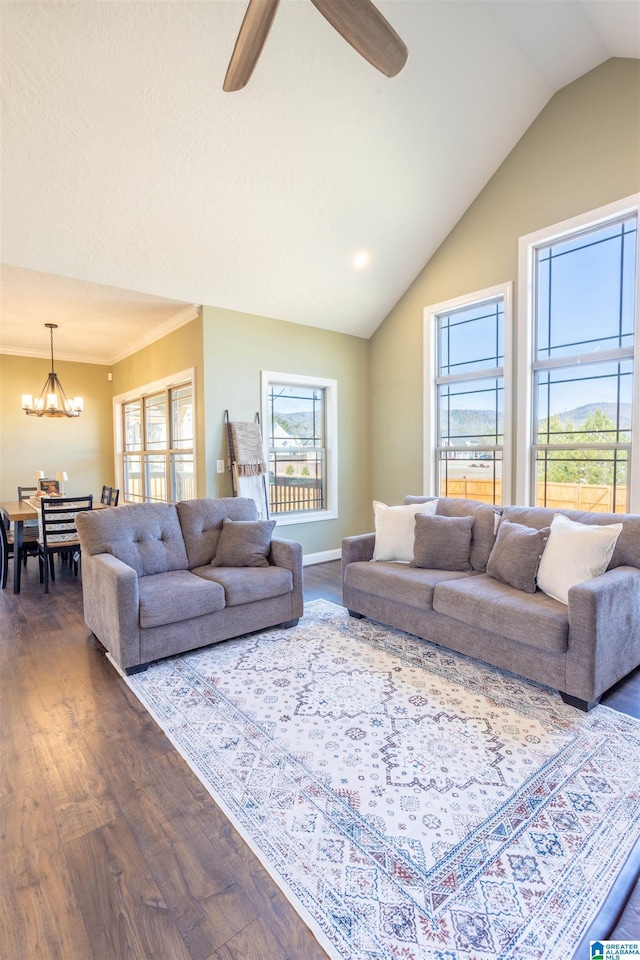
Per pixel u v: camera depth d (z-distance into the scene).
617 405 3.59
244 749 1.99
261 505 4.63
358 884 1.37
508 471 4.18
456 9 2.98
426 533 3.28
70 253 3.55
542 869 1.40
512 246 4.09
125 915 1.28
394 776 1.81
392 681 2.55
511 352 4.13
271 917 1.27
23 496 5.98
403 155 3.70
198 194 3.41
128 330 5.34
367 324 5.38
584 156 3.62
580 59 3.47
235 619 3.03
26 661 2.81
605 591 2.22
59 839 1.53
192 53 2.68
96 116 2.80
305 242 4.07
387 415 5.43
